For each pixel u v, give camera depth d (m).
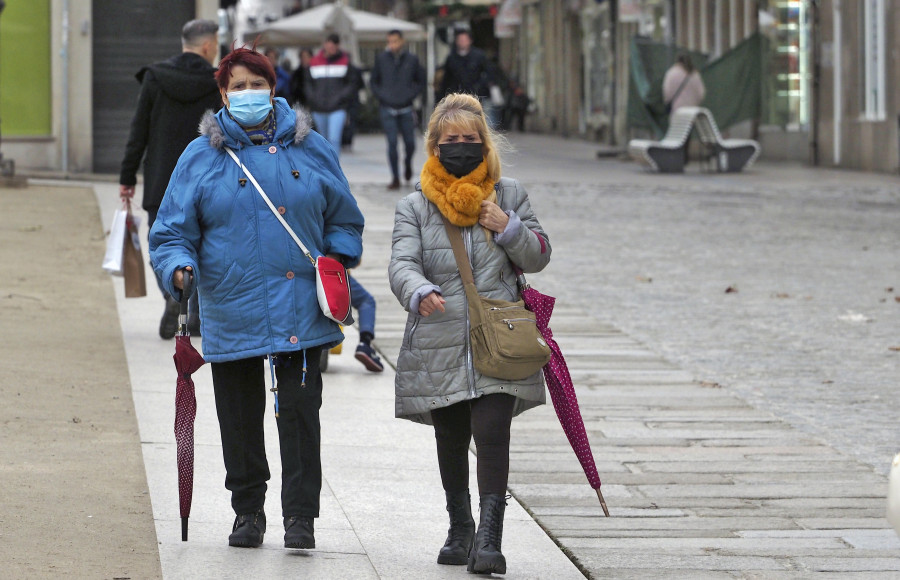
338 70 80.06
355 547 18.16
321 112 80.19
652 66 101.00
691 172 93.56
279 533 18.77
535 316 17.53
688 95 95.88
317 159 18.23
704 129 93.69
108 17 73.94
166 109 30.69
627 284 44.28
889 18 91.00
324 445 23.64
